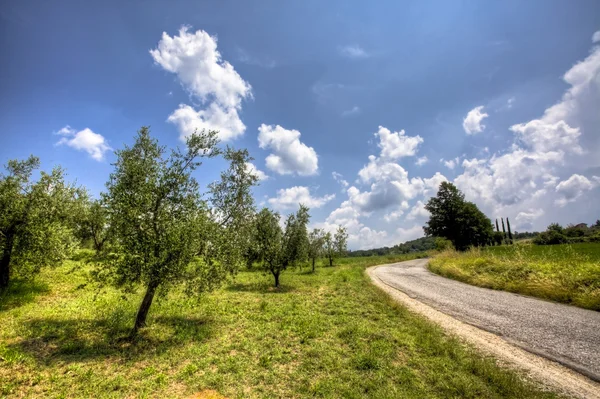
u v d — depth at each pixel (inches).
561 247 1382.9
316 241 1565.0
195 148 449.4
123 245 378.0
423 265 1903.3
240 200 751.7
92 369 292.7
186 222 412.2
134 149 443.5
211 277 454.6
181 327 432.5
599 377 290.2
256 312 546.3
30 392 247.6
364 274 1275.8
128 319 455.2
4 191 573.6
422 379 280.5
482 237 2997.0
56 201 645.9
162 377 275.7
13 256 586.2
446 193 3110.2
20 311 469.4
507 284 807.7
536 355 346.9
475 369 295.0
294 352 350.6
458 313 551.5
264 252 885.8
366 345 371.2
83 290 653.3
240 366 305.3
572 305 611.5
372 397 245.0
